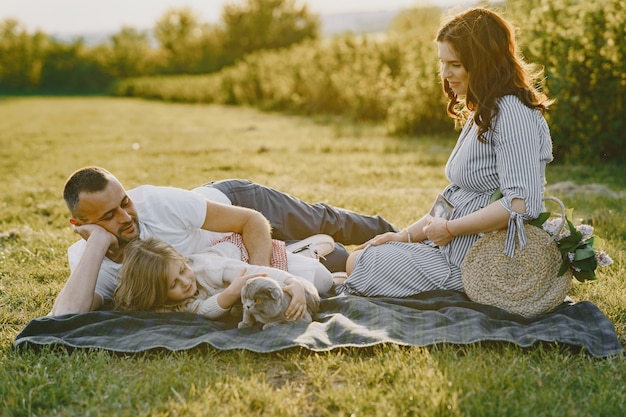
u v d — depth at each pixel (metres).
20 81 69.75
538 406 2.79
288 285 3.61
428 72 14.29
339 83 20.83
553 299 3.69
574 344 3.27
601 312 3.61
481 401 2.79
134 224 3.88
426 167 10.14
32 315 4.21
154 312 3.71
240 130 17.62
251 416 2.79
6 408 2.88
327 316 3.70
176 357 3.30
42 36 71.38
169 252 3.71
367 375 3.04
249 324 3.56
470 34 3.60
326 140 14.14
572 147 10.38
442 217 4.00
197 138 15.86
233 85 31.70
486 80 3.63
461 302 3.75
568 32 10.32
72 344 3.43
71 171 11.08
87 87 69.44
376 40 21.30
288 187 8.58
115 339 3.48
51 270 5.12
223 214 4.04
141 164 11.50
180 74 66.38
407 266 3.96
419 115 14.54
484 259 3.75
